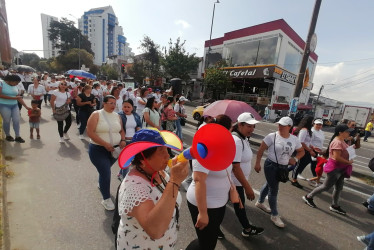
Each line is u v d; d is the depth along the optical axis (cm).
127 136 355
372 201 359
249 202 361
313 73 2911
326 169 345
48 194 319
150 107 432
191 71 2895
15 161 414
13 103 510
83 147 543
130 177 117
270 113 1986
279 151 285
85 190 340
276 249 256
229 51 2392
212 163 115
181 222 292
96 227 260
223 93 2431
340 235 297
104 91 884
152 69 3111
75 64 4584
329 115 3469
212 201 176
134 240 114
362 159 850
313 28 802
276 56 1981
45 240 231
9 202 288
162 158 117
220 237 264
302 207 365
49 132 648
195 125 1092
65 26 5700
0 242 201
